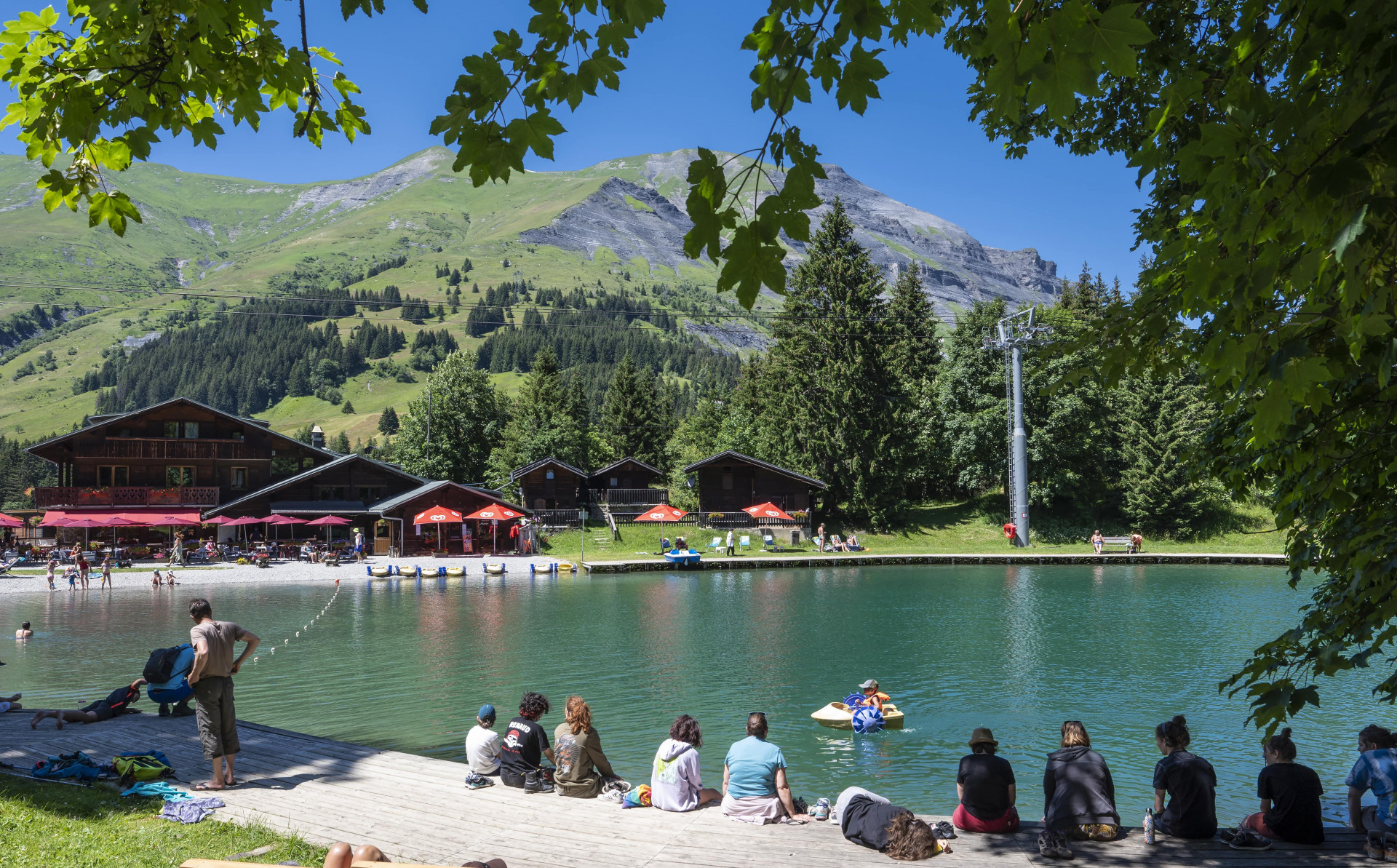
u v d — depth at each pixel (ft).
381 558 174.29
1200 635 82.84
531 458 244.01
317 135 15.47
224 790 29.81
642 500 226.38
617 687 61.05
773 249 8.66
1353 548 15.26
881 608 104.37
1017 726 50.70
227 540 192.65
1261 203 8.29
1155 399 203.41
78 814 26.12
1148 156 10.82
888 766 43.37
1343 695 55.83
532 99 10.36
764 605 107.86
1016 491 190.49
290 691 59.41
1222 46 19.62
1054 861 24.02
